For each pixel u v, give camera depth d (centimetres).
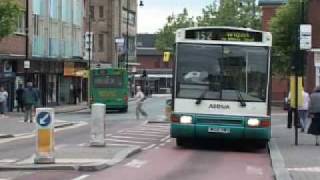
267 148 2123
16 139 2523
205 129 2005
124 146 2069
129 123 3625
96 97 5175
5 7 3166
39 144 1620
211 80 2019
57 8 6112
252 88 2012
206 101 2016
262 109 2005
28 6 5131
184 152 2009
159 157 1855
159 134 2758
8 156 1859
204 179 1413
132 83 10488
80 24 6862
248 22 9056
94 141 2047
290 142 2316
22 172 1514
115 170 1550
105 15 9275
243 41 2027
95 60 8469
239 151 2084
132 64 10688
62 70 6262
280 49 5434
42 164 1596
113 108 5194
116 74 5181
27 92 3459
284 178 1388
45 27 5778
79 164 1580
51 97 6044
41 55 5659
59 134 2784
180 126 2017
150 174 1481
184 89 2028
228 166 1669
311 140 2416
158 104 7081
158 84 13712
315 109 2170
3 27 3183
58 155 1788
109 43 9312
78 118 4281
